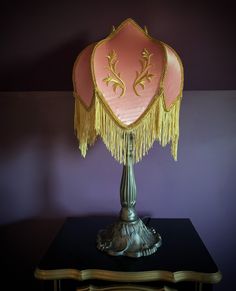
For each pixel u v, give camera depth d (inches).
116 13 37.7
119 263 31.6
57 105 45.4
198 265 31.2
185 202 46.9
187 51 39.9
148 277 29.8
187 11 37.3
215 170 45.9
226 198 46.4
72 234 39.8
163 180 46.6
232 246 47.4
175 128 30.1
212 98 44.4
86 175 47.1
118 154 28.9
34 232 48.6
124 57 28.0
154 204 47.2
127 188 34.4
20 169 47.1
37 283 49.8
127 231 34.3
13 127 46.0
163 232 40.2
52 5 36.8
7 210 48.2
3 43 39.1
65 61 41.1
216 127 44.9
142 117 27.7
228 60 40.1
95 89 27.5
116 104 27.8
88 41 39.8
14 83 43.8
